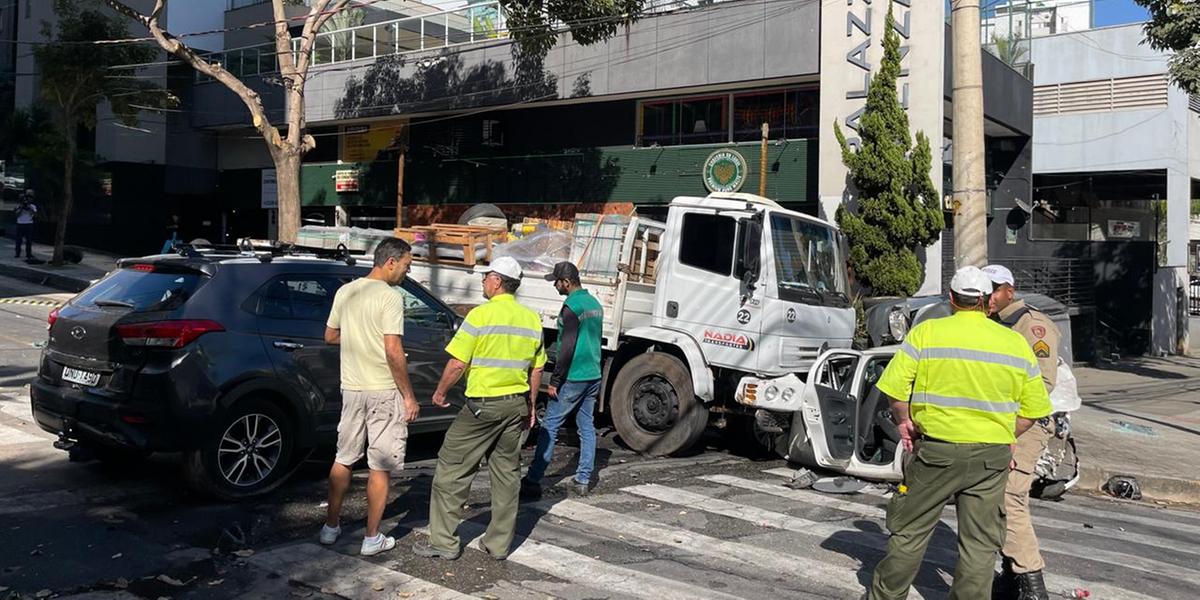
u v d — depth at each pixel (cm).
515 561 579
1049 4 2803
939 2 1711
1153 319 2553
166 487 735
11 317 1727
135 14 1764
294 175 1850
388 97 2686
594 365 757
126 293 712
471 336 567
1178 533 746
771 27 2014
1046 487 858
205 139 3347
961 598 461
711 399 935
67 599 502
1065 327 1160
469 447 572
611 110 2450
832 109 1827
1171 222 2684
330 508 591
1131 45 2598
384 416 570
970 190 1006
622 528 663
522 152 2627
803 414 887
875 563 597
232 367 680
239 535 620
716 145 2144
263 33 3070
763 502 764
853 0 1795
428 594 518
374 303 568
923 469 461
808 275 983
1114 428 1218
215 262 711
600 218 981
